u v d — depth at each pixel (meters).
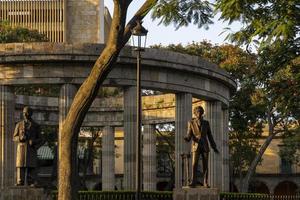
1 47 44.88
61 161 24.75
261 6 24.09
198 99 54.28
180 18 24.92
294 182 98.75
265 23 24.08
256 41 25.33
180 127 48.84
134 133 46.12
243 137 72.50
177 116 49.12
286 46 29.05
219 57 72.50
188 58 47.84
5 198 33.06
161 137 81.75
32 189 33.12
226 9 23.34
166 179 95.38
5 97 45.62
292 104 32.84
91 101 24.67
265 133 96.38
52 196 35.78
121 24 23.94
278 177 99.12
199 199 31.88
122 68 45.72
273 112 65.25
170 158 81.81
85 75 45.34
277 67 30.92
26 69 45.41
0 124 45.41
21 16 145.62
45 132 71.00
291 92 32.41
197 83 49.69
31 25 145.62
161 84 47.25
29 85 46.12
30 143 33.75
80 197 39.53
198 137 32.38
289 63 30.55
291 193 99.88
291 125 65.44
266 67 31.41
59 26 145.50
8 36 76.12
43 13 145.62
